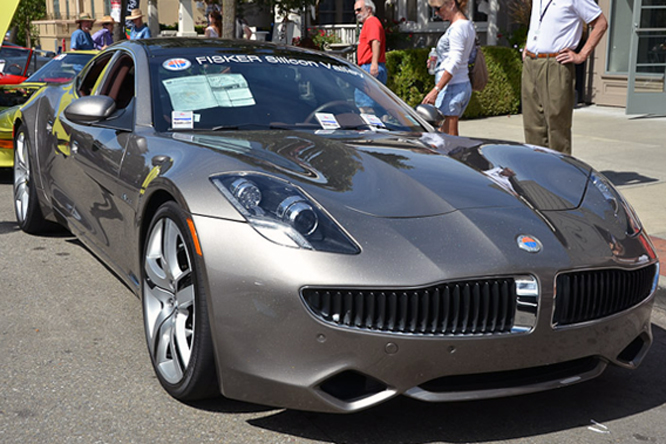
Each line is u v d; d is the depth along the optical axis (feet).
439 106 20.98
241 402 9.06
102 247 12.26
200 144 9.81
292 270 7.60
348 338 7.54
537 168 10.24
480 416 8.98
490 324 7.86
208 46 13.33
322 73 13.16
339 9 62.08
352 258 7.63
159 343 9.36
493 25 46.26
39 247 15.94
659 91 37.91
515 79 39.96
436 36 49.42
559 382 8.39
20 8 107.65
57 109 14.99
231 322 7.89
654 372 10.62
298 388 7.69
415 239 7.90
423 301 7.63
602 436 8.61
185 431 8.37
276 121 11.55
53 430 8.31
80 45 42.50
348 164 9.36
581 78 42.68
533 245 8.16
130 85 12.99
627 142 29.73
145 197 9.71
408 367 7.65
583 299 8.34
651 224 17.12
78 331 11.32
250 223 7.98
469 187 9.09
